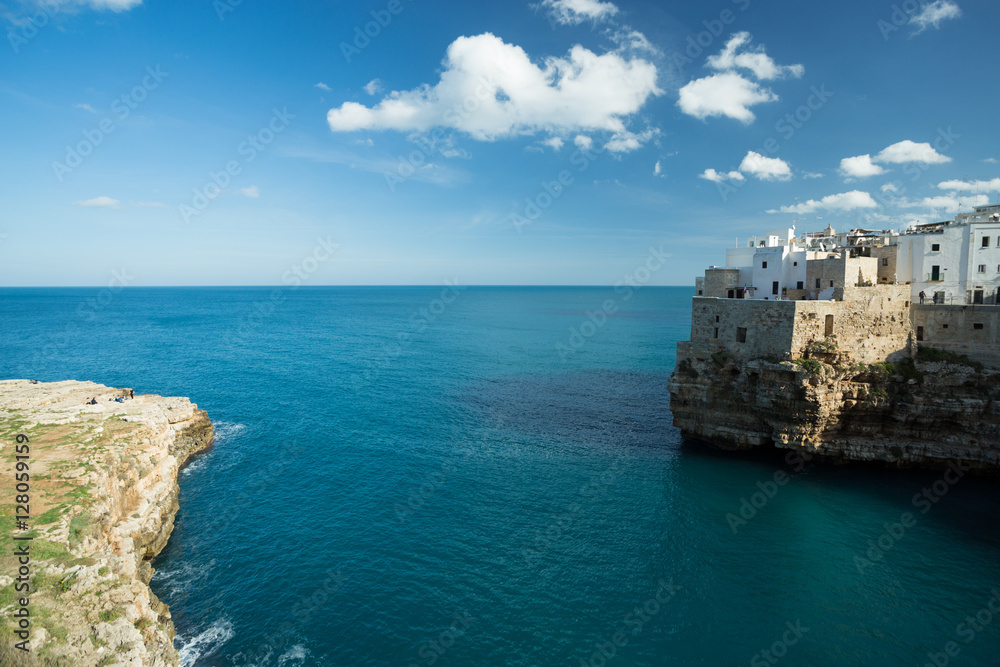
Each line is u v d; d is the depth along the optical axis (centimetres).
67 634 1750
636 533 3441
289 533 3456
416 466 4541
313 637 2528
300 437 5275
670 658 2416
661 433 5306
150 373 8394
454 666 2362
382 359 9706
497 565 3102
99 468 2973
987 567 3047
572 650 2462
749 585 2920
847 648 2464
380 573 3023
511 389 7206
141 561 2891
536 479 4259
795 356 4234
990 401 4078
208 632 2556
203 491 4084
